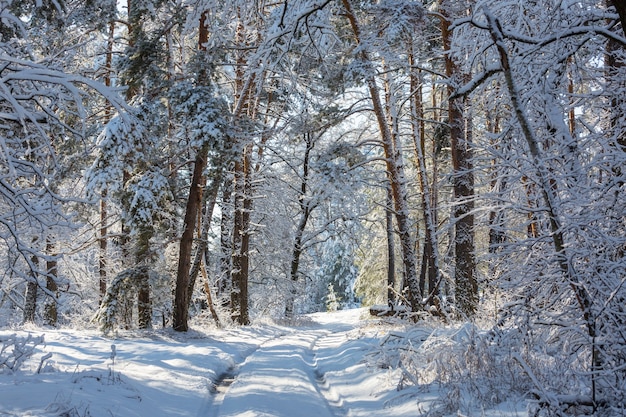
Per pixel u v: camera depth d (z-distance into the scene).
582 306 6.02
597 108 8.27
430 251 21.17
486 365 7.46
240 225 26.14
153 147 18.08
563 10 7.61
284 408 7.21
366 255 38.31
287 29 12.38
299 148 32.12
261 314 34.12
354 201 28.48
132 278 18.69
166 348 13.97
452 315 15.27
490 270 8.30
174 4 19.41
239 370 11.60
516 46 8.38
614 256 6.49
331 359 12.56
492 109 10.03
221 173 19.28
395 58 17.73
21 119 6.94
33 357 10.73
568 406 5.50
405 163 32.72
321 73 17.81
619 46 8.16
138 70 18.33
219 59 18.50
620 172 7.00
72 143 17.17
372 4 17.70
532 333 7.18
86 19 18.41
